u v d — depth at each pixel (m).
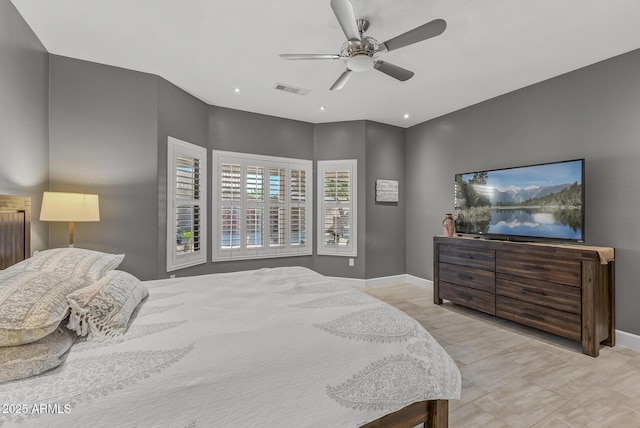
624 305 2.63
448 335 2.88
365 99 3.88
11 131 2.19
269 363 1.04
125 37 2.54
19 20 2.26
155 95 3.22
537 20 2.25
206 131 4.07
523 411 1.77
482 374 2.17
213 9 2.17
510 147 3.57
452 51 2.69
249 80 3.36
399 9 2.14
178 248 3.59
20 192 2.33
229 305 1.61
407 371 1.15
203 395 0.90
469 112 4.07
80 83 2.91
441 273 3.84
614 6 2.09
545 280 2.77
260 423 0.91
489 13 2.18
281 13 2.21
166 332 1.25
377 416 1.04
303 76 3.25
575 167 2.79
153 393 0.88
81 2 2.11
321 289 1.93
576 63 2.88
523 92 3.44
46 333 1.00
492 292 3.24
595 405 1.82
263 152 4.49
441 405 1.21
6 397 0.84
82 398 0.84
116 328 1.22
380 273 4.82
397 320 1.42
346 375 1.07
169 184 3.42
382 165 4.85
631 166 2.61
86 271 1.59
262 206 4.49
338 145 4.79
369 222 4.72
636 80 2.59
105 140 3.00
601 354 2.48
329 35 2.49
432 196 4.60
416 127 4.89
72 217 2.44
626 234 2.63
